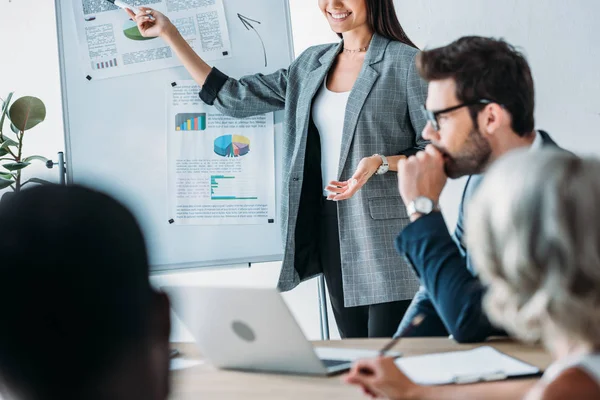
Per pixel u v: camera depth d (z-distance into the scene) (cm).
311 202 256
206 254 288
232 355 139
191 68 278
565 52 332
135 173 285
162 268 287
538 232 85
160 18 277
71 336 58
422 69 160
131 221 61
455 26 337
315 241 259
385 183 247
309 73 260
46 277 57
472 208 93
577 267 83
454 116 156
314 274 262
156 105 286
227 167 288
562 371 84
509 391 113
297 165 253
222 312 132
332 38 344
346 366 135
